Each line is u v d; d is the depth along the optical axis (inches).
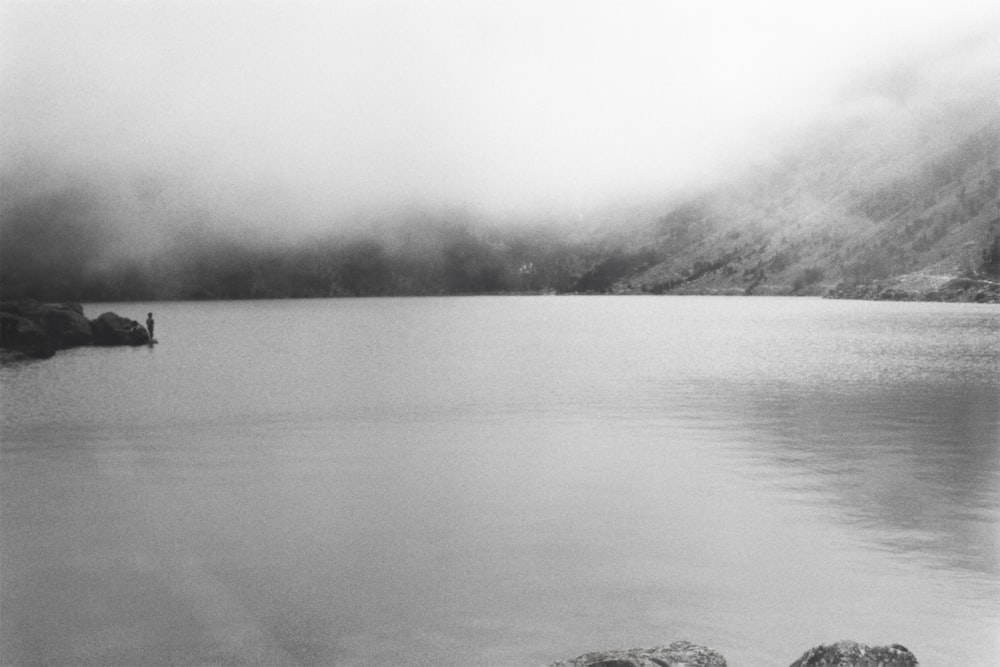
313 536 765.9
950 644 507.2
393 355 3312.0
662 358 2979.8
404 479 992.9
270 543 748.0
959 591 589.3
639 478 965.8
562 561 679.7
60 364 2947.8
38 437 1344.7
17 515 854.5
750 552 682.8
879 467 997.8
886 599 577.3
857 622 542.3
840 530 736.3
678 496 874.8
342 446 1229.7
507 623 565.3
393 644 536.7
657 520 786.8
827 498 849.5
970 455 1069.1
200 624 573.6
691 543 713.0
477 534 761.0
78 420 1546.5
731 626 545.0
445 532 769.6
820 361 2706.7
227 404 1780.3
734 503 838.5
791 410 1546.5
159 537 772.0
